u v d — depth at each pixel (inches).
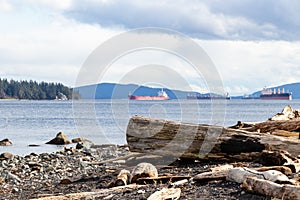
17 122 2080.5
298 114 712.4
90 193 360.2
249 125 641.6
